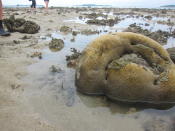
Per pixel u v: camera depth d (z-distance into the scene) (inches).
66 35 79.1
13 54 52.1
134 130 26.0
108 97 33.4
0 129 24.3
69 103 31.3
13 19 83.0
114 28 98.3
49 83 37.2
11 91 33.3
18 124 25.5
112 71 33.1
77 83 35.6
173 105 32.1
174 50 48.7
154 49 36.6
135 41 37.0
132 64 32.4
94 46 35.4
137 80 31.5
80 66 35.5
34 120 26.6
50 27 96.3
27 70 42.3
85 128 26.0
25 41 66.6
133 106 31.3
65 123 26.6
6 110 28.0
